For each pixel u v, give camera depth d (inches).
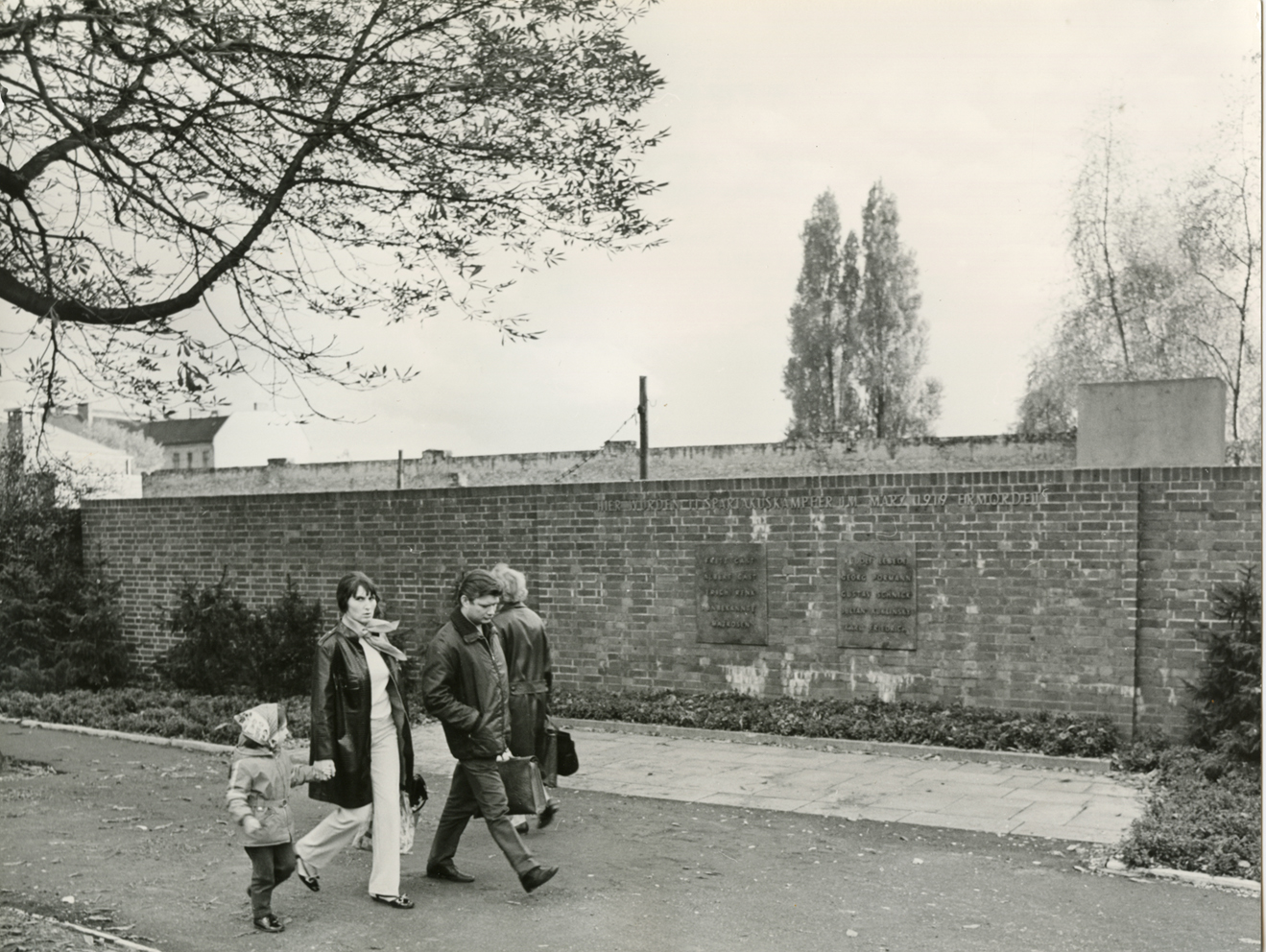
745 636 490.0
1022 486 433.4
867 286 1544.0
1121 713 413.7
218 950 217.3
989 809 330.0
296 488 1472.7
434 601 575.2
